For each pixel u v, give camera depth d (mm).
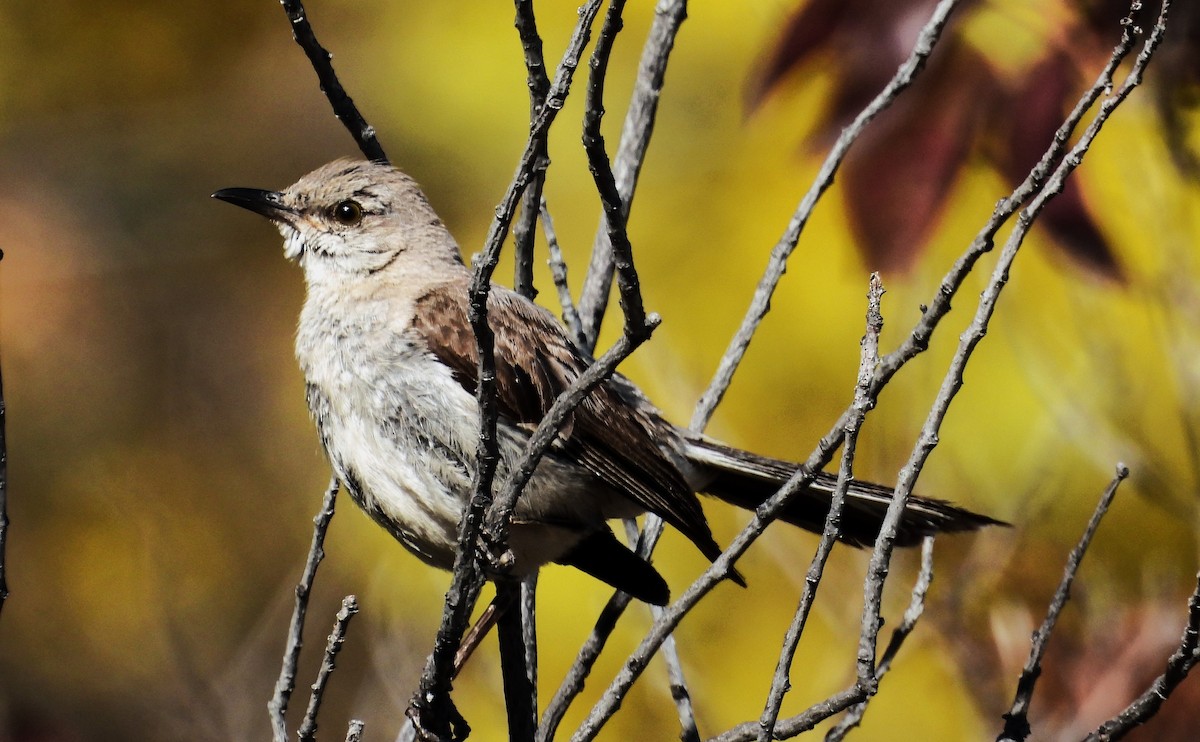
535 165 6137
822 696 10758
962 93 9148
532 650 8703
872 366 6207
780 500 6762
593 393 9141
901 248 9164
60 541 18109
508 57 17031
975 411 11414
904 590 10422
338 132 19938
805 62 9508
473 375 8977
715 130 14977
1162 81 9383
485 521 6898
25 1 19969
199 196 20188
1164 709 9195
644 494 9102
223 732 13328
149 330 19672
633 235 14562
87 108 20266
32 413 18844
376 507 9219
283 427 19156
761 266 14016
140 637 16516
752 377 13609
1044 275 11367
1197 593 6414
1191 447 9328
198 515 18469
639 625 12500
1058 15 9227
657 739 12039
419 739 7305
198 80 20328
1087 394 10328
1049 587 10359
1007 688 9625
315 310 9602
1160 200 9750
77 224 19906
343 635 6547
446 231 10094
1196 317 9414
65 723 14648
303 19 8594
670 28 9195
